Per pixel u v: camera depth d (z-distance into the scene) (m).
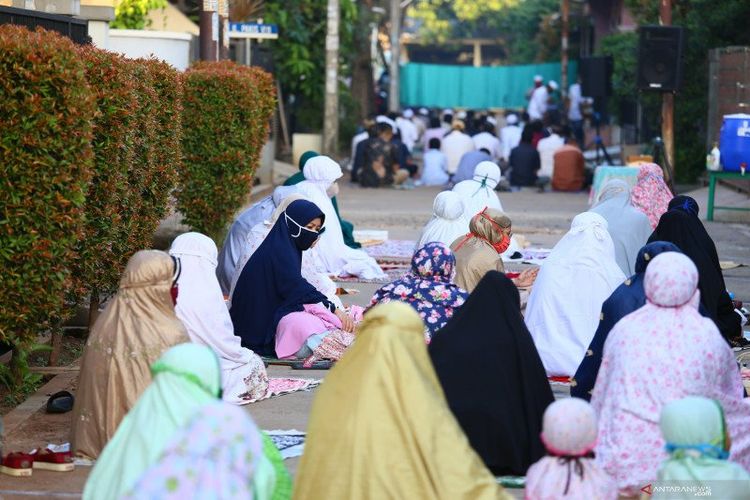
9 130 8.98
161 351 8.05
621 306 8.88
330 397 6.65
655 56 23.16
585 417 6.19
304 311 11.12
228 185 16.53
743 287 15.27
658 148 22.27
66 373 10.37
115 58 10.83
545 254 17.89
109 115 10.65
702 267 11.41
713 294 11.39
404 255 17.86
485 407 7.68
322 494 6.49
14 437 8.68
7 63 8.90
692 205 12.03
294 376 10.55
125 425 5.96
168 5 26.38
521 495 7.43
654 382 7.34
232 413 4.95
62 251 9.23
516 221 22.56
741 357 11.12
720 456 5.97
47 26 12.28
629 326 7.56
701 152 29.62
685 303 7.49
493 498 6.45
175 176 13.34
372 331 6.65
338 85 36.72
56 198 9.10
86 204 10.67
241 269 11.32
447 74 51.47
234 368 9.63
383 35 60.50
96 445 8.08
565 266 10.60
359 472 6.43
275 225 11.34
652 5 30.36
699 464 5.90
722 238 19.77
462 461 6.48
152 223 12.73
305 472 6.59
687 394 7.33
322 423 6.61
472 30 70.25
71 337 11.85
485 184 16.48
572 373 10.41
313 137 34.28
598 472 6.23
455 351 7.80
